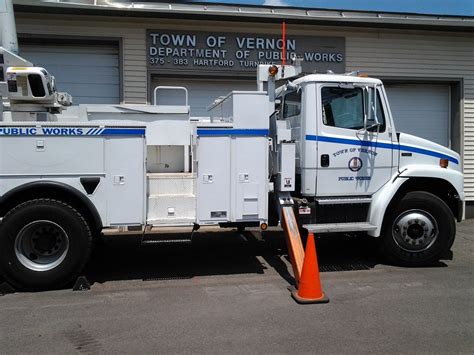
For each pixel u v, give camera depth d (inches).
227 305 197.3
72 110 245.3
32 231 214.4
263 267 262.7
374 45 435.5
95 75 399.2
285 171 241.4
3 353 150.9
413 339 160.6
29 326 174.1
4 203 213.2
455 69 450.9
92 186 215.9
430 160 264.7
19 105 231.3
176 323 176.6
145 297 209.0
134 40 394.9
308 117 248.1
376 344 156.3
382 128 257.8
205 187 229.9
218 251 301.4
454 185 261.0
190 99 418.0
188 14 387.5
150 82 400.5
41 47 390.9
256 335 164.4
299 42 421.4
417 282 231.3
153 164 244.5
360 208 258.1
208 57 406.6
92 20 387.5
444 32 444.1
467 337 162.4
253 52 412.8
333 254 292.7
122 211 219.0
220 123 232.2
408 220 257.1
